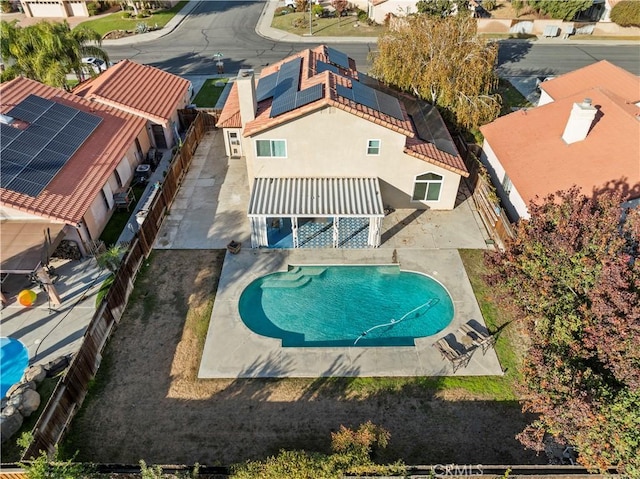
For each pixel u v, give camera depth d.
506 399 21.89
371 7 75.56
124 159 35.56
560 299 18.88
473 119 37.69
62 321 25.59
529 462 19.55
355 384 22.58
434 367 23.33
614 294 16.81
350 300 27.36
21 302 25.64
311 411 21.44
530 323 19.95
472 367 23.31
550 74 57.59
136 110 38.84
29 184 27.75
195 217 33.66
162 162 40.12
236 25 77.81
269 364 23.47
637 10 68.50
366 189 30.73
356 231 32.28
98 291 27.47
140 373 23.08
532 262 19.86
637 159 27.73
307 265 29.58
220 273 28.91
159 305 26.72
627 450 15.34
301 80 33.59
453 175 32.19
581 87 41.41
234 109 40.16
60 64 43.09
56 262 29.53
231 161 40.44
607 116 31.25
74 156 31.83
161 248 30.80
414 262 29.59
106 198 32.69
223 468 17.66
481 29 72.31
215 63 62.62
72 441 20.25
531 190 29.69
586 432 16.23
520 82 55.31
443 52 37.22
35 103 33.44
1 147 28.73
